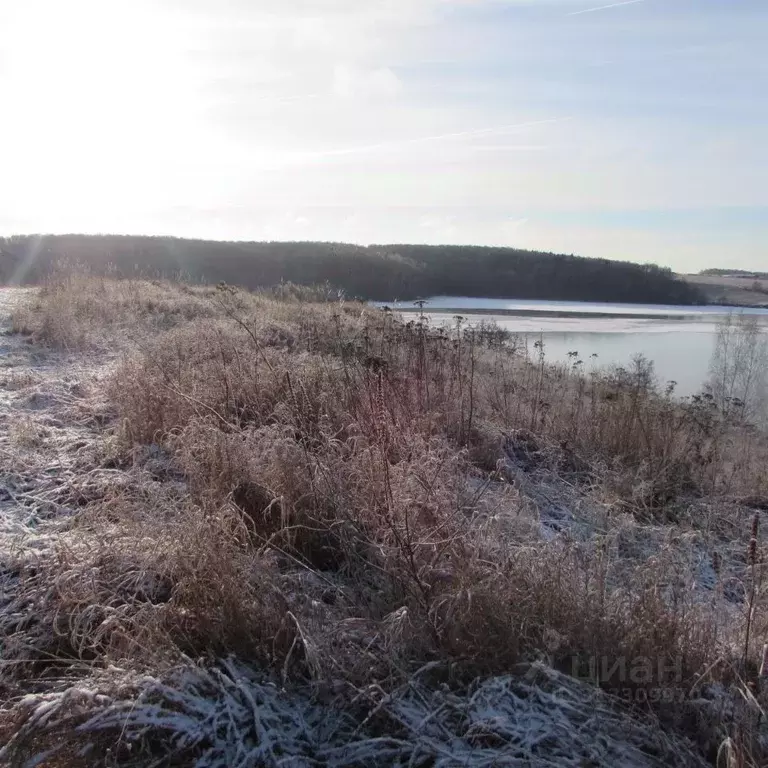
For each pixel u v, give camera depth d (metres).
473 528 3.88
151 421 5.45
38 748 2.44
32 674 2.89
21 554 3.53
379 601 3.38
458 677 2.96
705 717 2.83
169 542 3.50
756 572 3.87
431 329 9.30
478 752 2.54
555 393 8.24
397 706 2.72
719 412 8.40
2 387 6.62
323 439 5.09
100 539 3.54
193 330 9.04
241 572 3.30
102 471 4.77
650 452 6.62
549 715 2.76
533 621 3.23
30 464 4.82
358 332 9.29
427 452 4.95
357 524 3.89
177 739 2.54
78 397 6.55
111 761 2.44
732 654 3.19
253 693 2.73
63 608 3.18
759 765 2.54
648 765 2.58
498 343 11.36
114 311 10.93
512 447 6.60
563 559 3.72
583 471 6.41
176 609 3.06
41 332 8.94
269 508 4.04
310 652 2.81
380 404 5.25
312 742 2.61
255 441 4.84
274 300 15.78
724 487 6.41
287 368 6.71
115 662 2.84
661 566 3.84
